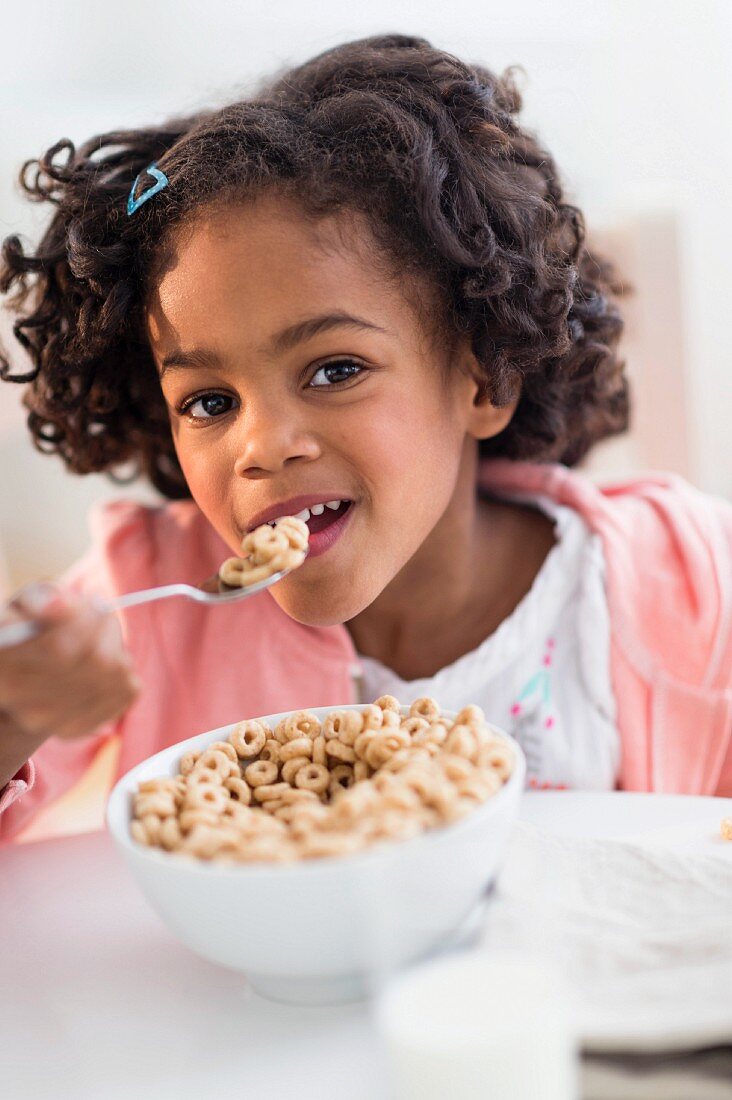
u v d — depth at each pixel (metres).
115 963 0.62
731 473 2.12
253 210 0.78
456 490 0.99
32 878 0.74
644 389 1.52
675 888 0.58
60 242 1.00
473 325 0.89
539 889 0.58
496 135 0.93
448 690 1.03
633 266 1.50
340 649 1.04
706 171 1.99
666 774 1.01
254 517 0.79
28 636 0.53
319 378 0.79
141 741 1.07
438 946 0.54
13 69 2.08
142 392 1.04
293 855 0.51
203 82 1.99
